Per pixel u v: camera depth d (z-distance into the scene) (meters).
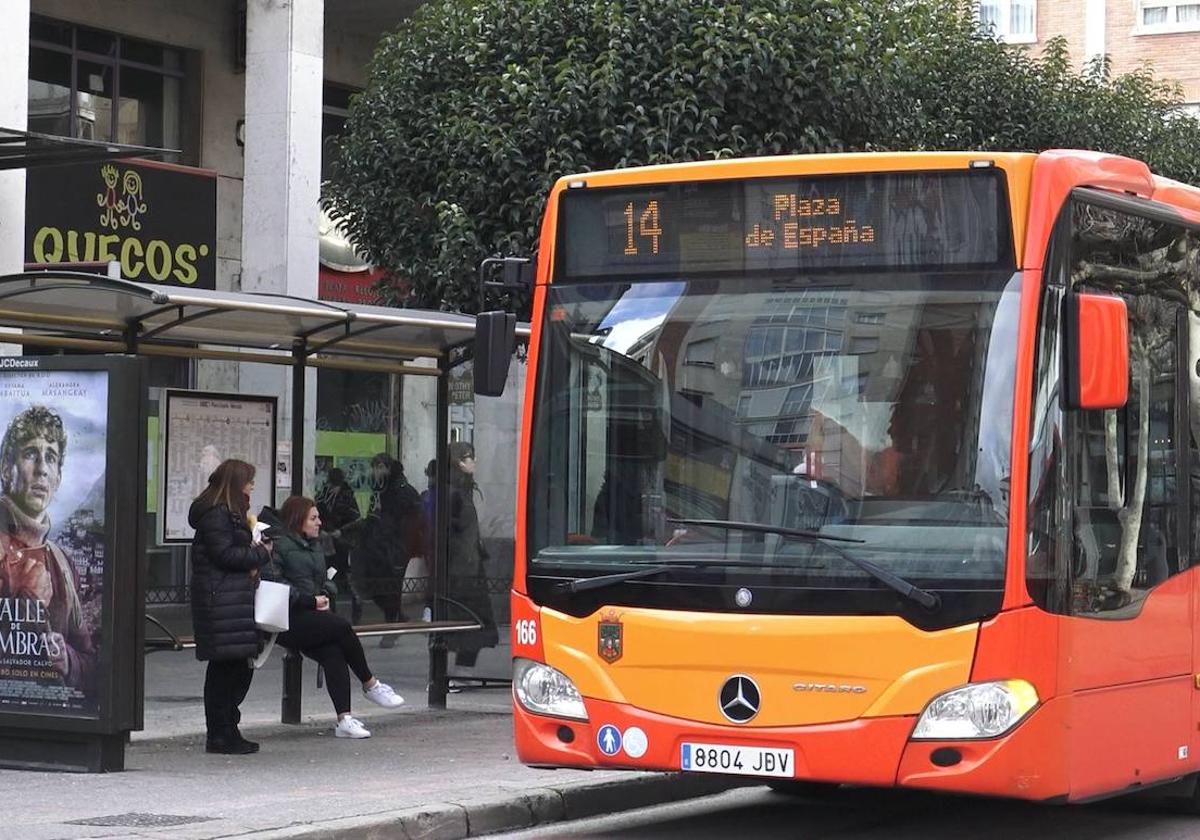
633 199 10.32
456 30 18.06
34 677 12.23
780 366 9.79
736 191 10.08
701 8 16.95
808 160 9.94
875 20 18.00
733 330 9.95
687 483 9.84
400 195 18.30
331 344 15.59
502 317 10.55
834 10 17.14
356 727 14.54
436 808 10.70
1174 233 10.89
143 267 23.64
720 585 9.59
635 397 10.09
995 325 9.41
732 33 16.73
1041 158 9.62
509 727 15.41
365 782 11.98
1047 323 9.44
